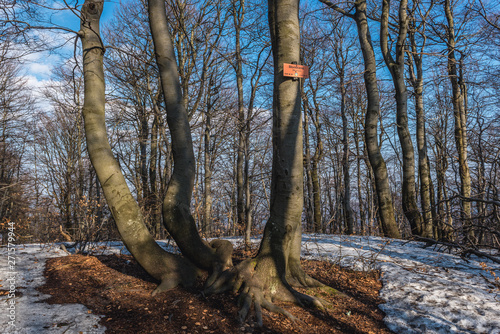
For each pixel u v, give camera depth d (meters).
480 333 3.27
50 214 7.51
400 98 9.12
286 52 4.11
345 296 4.23
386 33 9.18
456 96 10.80
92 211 6.59
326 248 6.59
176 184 4.63
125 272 4.84
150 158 14.82
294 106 4.09
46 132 18.91
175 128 4.70
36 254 5.89
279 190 4.16
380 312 3.87
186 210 4.55
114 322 3.18
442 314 3.67
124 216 4.17
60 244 6.99
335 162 19.19
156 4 4.76
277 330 3.25
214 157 15.37
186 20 11.78
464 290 4.25
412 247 6.81
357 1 9.17
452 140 15.62
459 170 10.45
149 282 4.40
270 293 3.88
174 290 4.04
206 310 3.52
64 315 3.25
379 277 5.00
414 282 4.60
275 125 4.17
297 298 3.87
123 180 4.28
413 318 3.63
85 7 4.37
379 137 18.09
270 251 4.11
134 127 13.66
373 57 8.93
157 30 4.73
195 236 4.49
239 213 13.02
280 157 4.13
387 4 9.12
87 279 4.47
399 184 22.92
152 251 4.23
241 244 6.59
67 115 16.38
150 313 3.40
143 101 12.95
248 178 6.41
